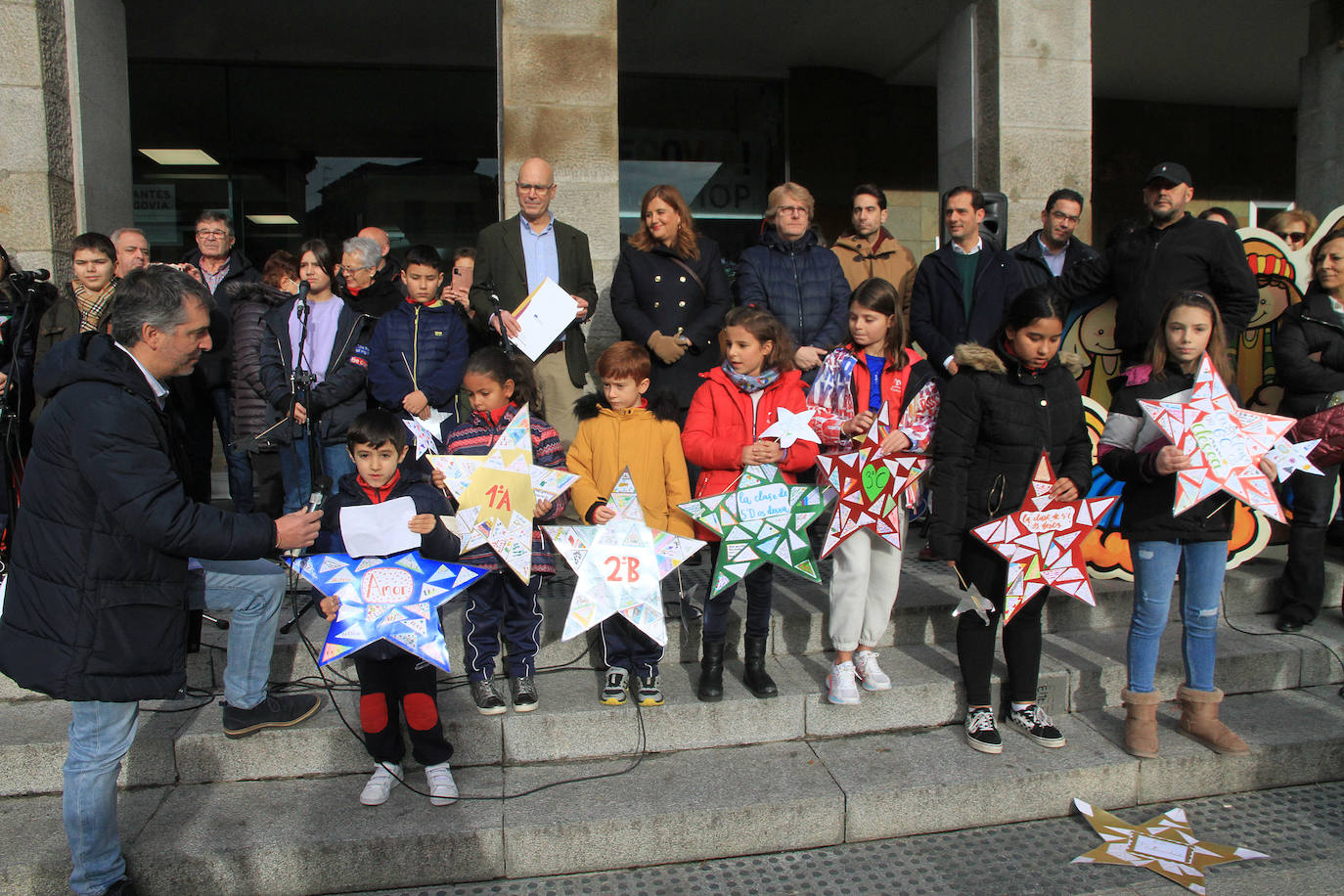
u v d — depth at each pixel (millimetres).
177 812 2904
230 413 4789
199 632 3377
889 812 3041
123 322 2412
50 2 4715
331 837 2746
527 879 2834
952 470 3262
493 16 7402
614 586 3168
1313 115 7559
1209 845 2980
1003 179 5883
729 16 7508
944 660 3770
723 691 3428
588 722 3248
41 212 4648
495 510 3078
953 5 6352
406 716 2943
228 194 8234
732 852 2941
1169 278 4090
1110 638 4055
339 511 2852
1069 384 3322
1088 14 5934
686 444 3371
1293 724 3562
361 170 8438
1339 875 2838
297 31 7660
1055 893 2754
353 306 4699
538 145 5125
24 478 2404
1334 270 4047
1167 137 10062
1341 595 4387
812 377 4086
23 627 2350
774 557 3242
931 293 4578
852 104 8953
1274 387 4773
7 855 2674
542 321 4031
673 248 4234
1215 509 3227
